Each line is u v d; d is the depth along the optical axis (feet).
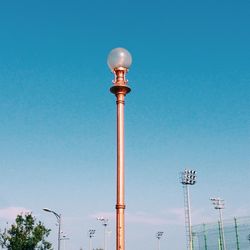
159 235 253.85
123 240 31.40
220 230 167.22
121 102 35.01
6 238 130.62
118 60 35.78
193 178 168.25
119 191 32.50
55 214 111.45
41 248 133.18
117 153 33.68
